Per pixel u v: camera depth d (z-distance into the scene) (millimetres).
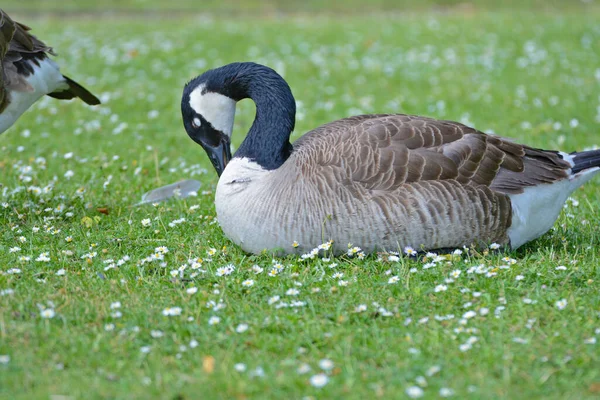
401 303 9570
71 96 14461
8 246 11641
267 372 7980
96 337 8680
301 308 9500
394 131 11141
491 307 9445
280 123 11383
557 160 11625
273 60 28562
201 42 31219
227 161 12375
